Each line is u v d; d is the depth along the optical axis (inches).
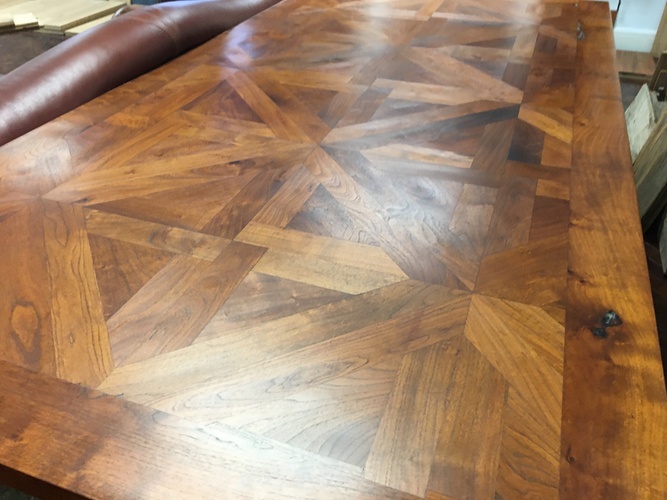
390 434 17.2
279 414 17.8
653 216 55.6
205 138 34.9
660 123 55.2
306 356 19.9
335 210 28.0
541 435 17.1
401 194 29.3
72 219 27.0
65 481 15.8
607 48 51.3
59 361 19.6
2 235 25.8
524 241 25.6
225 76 44.4
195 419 17.7
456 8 63.6
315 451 16.7
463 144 34.5
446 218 27.3
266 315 21.6
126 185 29.8
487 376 19.0
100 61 44.5
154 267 23.9
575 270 23.8
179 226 26.6
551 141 34.7
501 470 16.2
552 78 44.5
